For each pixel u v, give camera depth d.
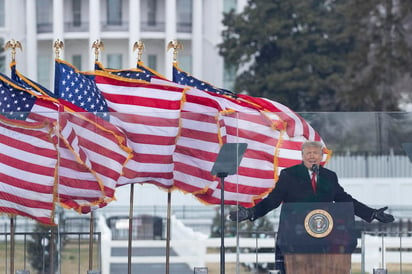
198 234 62.59
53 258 62.47
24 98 64.25
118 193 62.66
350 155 62.38
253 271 62.50
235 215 62.59
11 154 62.47
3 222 62.59
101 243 62.59
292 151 62.59
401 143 62.38
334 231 62.41
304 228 62.50
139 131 62.75
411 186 62.19
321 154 62.50
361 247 62.28
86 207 62.66
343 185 62.50
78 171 62.56
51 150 62.47
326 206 62.47
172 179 62.75
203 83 68.81
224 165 62.56
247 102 64.12
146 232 62.66
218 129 62.69
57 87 65.44
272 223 62.50
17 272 62.50
